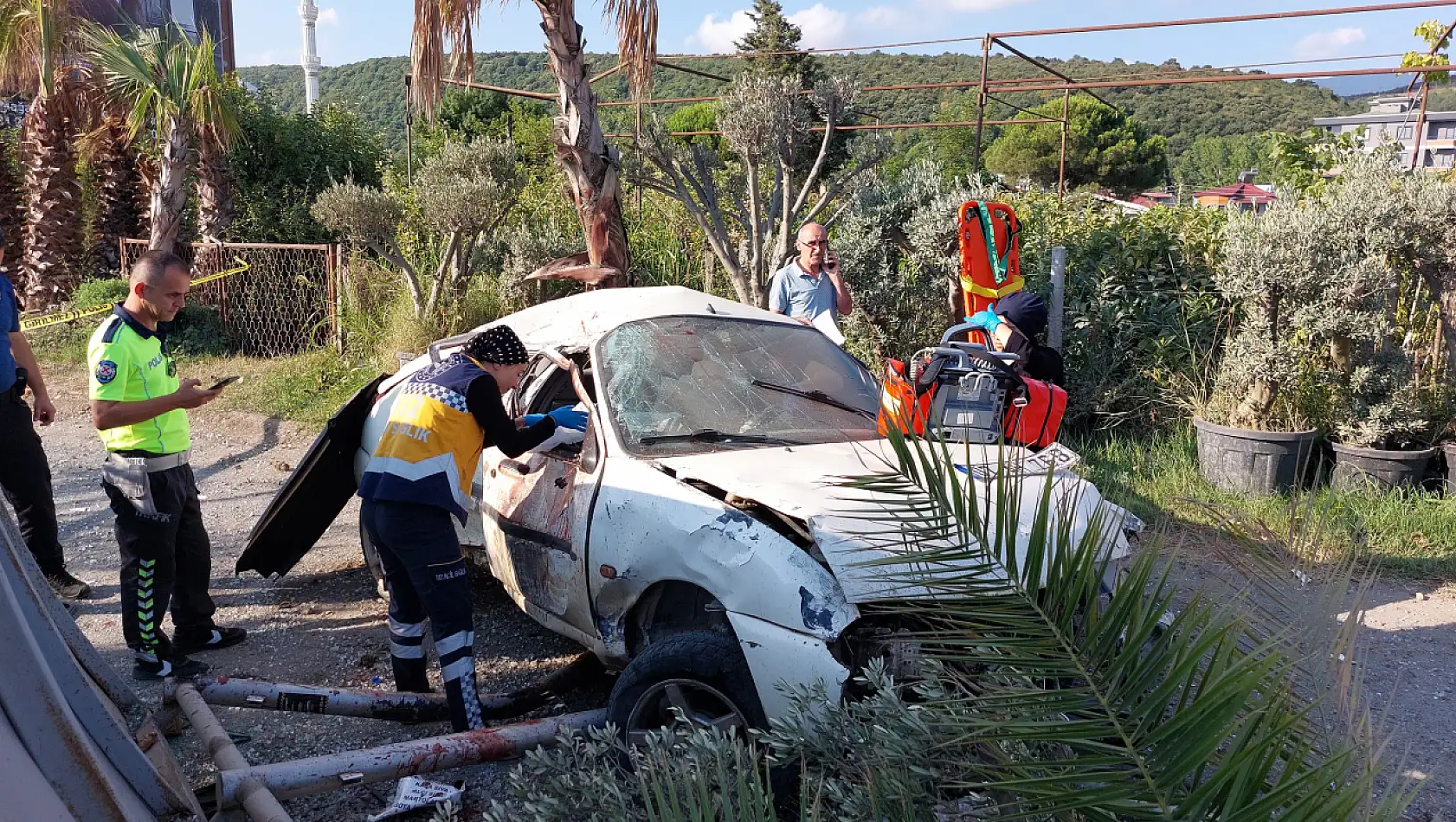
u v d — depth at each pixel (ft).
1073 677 5.52
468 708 12.10
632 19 24.58
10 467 16.46
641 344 13.92
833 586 9.79
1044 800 5.14
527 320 15.79
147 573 13.84
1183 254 26.66
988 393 12.23
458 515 12.43
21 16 43.39
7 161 51.52
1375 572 6.40
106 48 40.27
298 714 13.53
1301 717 5.16
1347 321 21.67
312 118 50.83
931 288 27.99
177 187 41.04
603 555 11.75
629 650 12.14
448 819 9.21
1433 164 32.94
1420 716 13.33
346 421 16.75
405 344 34.12
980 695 6.49
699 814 6.32
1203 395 25.12
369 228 34.24
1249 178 157.07
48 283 47.98
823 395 14.24
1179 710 4.97
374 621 16.83
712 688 10.06
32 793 6.28
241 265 41.78
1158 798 4.95
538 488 13.26
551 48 24.95
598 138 25.54
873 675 8.14
